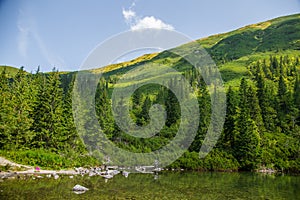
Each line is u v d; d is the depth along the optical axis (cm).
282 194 2469
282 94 7388
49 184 2545
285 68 10581
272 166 5012
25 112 4650
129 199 2100
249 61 13488
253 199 2242
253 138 5197
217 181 3309
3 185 2366
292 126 6338
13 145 4112
